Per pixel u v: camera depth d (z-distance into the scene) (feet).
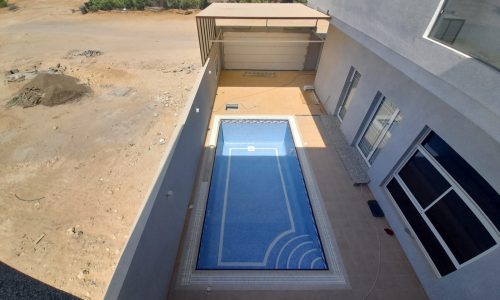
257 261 21.26
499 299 12.26
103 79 56.39
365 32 19.54
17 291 21.52
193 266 18.57
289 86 44.11
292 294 17.15
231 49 47.39
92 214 27.78
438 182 17.01
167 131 40.98
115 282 10.62
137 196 29.96
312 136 31.58
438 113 16.14
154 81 56.03
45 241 25.09
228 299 16.83
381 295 17.13
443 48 11.59
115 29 86.22
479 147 13.28
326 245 19.98
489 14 9.68
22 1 116.88
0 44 73.97
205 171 26.78
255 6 40.50
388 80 21.79
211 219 24.79
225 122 35.24
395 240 20.30
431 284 16.67
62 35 80.59
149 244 13.89
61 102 47.57
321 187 24.68
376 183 23.49
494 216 13.28
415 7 13.33
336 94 33.53
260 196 27.61
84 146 37.50
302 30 44.91
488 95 9.59
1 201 29.09
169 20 94.84
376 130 24.94
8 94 50.55
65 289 21.80
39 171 33.22
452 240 15.87
